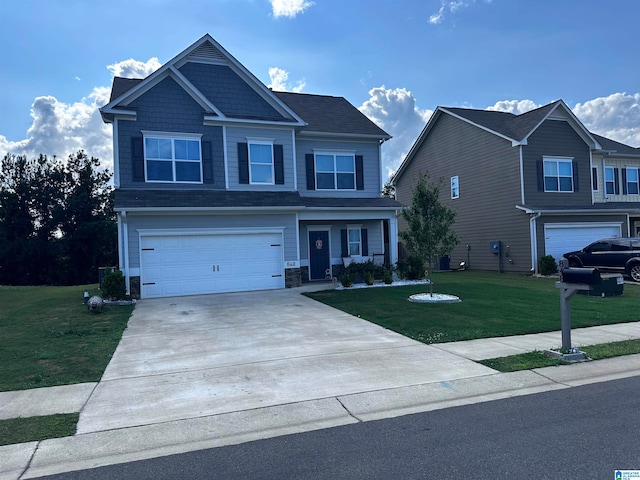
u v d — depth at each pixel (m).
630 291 14.96
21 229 39.47
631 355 7.67
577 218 22.61
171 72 16.34
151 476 3.97
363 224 20.50
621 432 4.63
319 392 6.05
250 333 9.68
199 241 15.95
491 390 6.10
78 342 8.98
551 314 11.12
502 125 24.70
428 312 11.52
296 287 17.14
